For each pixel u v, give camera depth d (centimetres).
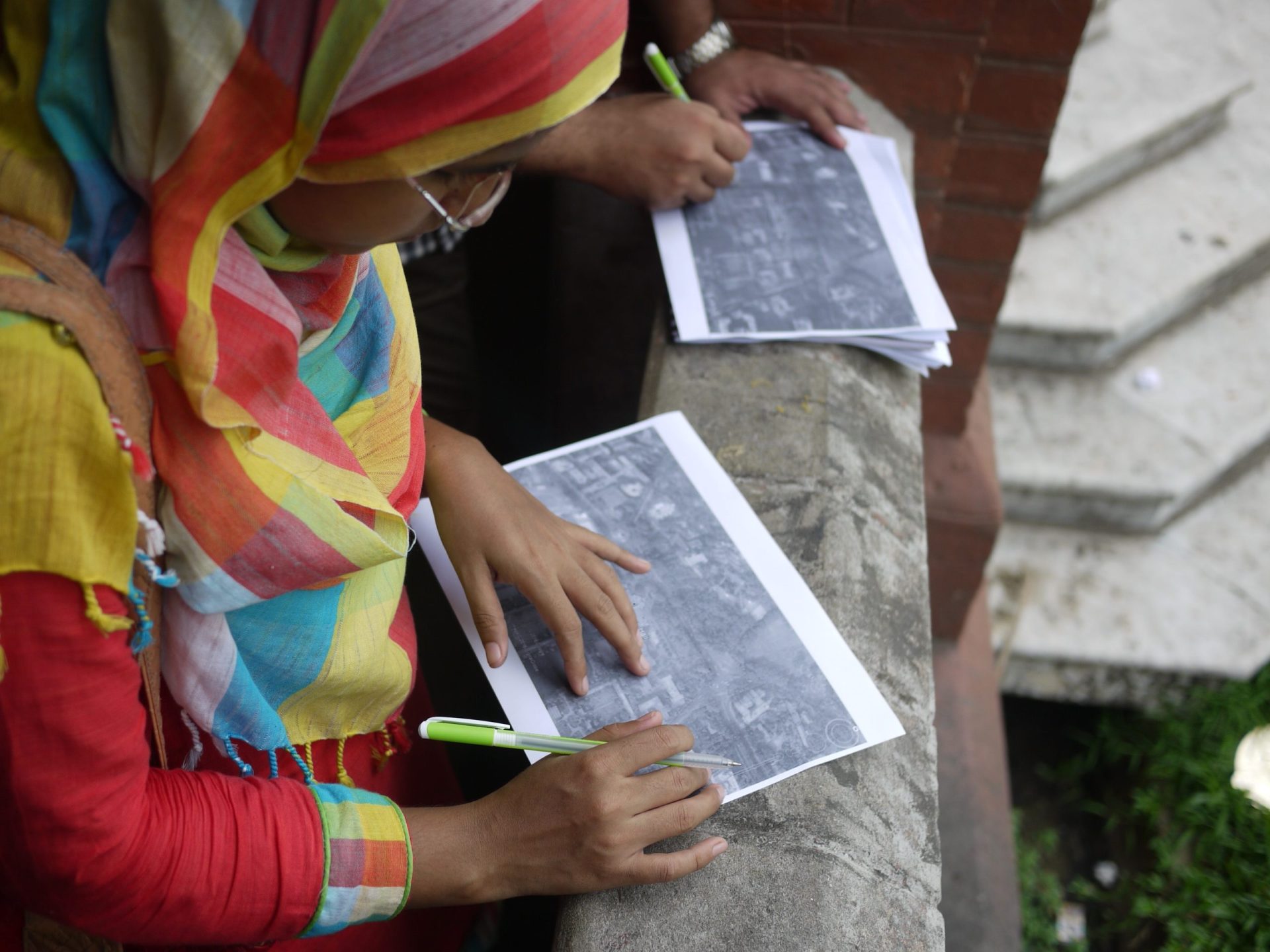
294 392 79
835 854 93
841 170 155
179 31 58
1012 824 232
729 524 116
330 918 77
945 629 234
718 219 148
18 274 60
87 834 65
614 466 121
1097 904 238
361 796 81
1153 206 282
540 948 146
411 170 66
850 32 164
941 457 215
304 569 76
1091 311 260
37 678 60
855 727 101
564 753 91
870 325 136
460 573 103
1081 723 269
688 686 102
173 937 72
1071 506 259
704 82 161
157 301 65
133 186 64
